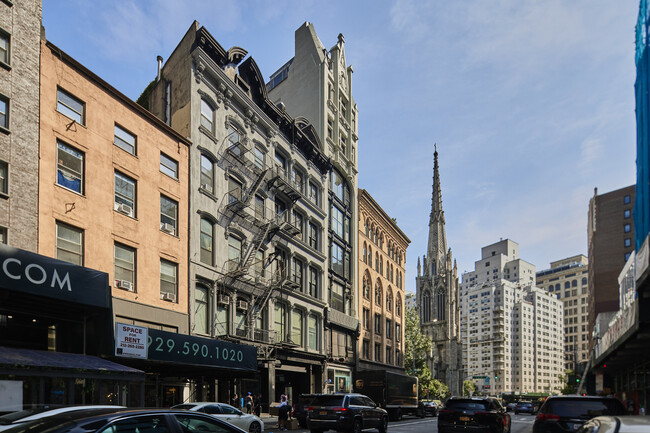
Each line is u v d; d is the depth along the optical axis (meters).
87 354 17.42
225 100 28.53
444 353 124.25
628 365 43.72
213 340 21.55
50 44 18.48
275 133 33.84
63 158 18.61
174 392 23.20
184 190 24.73
